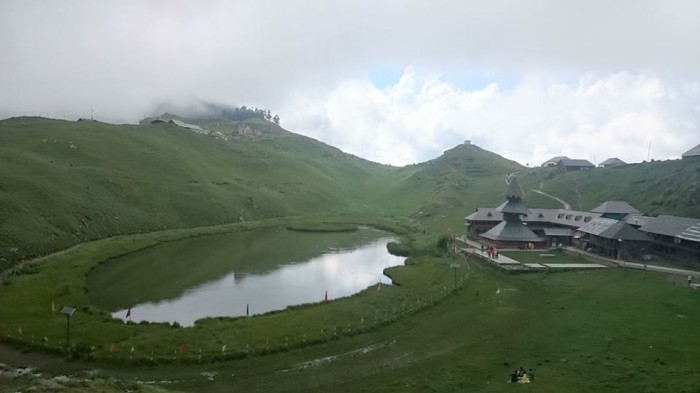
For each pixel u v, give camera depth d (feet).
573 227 411.95
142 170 542.57
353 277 302.45
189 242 407.64
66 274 267.59
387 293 251.80
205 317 208.74
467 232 485.56
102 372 151.64
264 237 453.99
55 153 499.10
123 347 168.04
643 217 386.11
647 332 185.88
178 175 570.05
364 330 193.98
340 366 160.45
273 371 156.15
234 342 176.14
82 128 622.95
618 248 341.21
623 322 199.11
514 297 245.86
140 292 254.88
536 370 152.46
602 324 197.16
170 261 332.80
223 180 620.49
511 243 393.50
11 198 344.08
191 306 232.53
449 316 215.51
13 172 396.98
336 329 192.95
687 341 175.22
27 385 130.72
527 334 189.47
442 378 148.25
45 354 163.22
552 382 141.90
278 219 557.74
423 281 278.87
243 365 160.15
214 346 171.53
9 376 146.30
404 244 412.98
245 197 581.94
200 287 269.23
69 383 125.18
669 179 471.21
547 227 444.96
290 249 398.01
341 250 400.67
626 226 344.28
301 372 155.43
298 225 528.22
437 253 368.68
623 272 298.15
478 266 329.11
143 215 436.76
